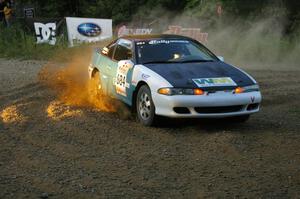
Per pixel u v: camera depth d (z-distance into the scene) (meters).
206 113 8.19
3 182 6.08
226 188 5.88
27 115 9.52
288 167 6.59
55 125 8.74
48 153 7.23
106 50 10.53
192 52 9.49
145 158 6.97
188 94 8.07
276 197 5.62
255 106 8.58
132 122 8.93
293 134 8.15
